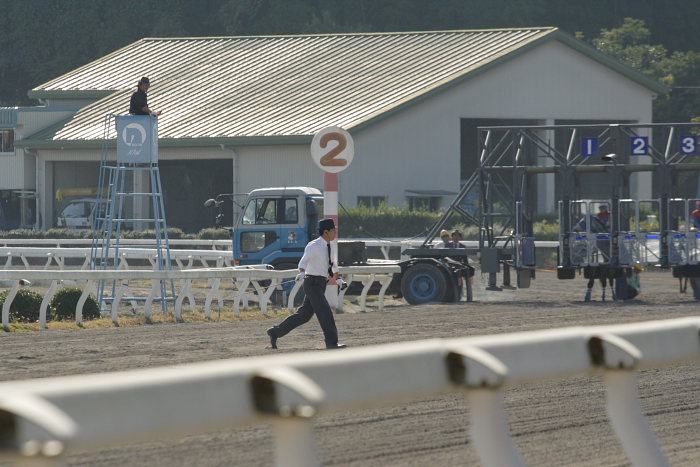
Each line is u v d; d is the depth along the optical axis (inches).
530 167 3833.7
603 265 3599.9
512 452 633.0
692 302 3459.6
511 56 7642.7
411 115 7396.7
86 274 2466.8
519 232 3828.7
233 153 7411.4
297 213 3737.7
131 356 1851.6
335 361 521.3
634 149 3715.6
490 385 582.6
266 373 486.9
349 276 3174.2
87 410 414.9
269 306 3334.2
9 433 391.2
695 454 1066.1
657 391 1499.8
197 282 4436.5
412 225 6688.0
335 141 2970.0
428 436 1101.1
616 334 695.1
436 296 3575.3
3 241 5521.7
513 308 3206.2
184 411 454.3
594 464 994.1
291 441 524.4
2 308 2495.1
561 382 1563.7
